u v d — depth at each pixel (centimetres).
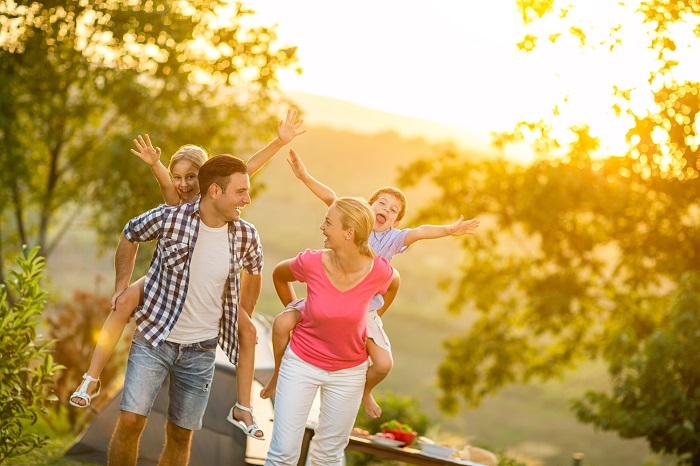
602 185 1184
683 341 999
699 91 973
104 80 1191
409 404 1030
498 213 1520
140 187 1201
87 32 1202
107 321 429
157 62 1197
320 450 436
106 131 1315
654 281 1380
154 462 709
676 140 1022
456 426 4097
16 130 1210
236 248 430
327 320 408
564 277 1453
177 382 440
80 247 4594
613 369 1062
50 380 547
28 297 540
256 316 865
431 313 6512
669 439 1002
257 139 1300
